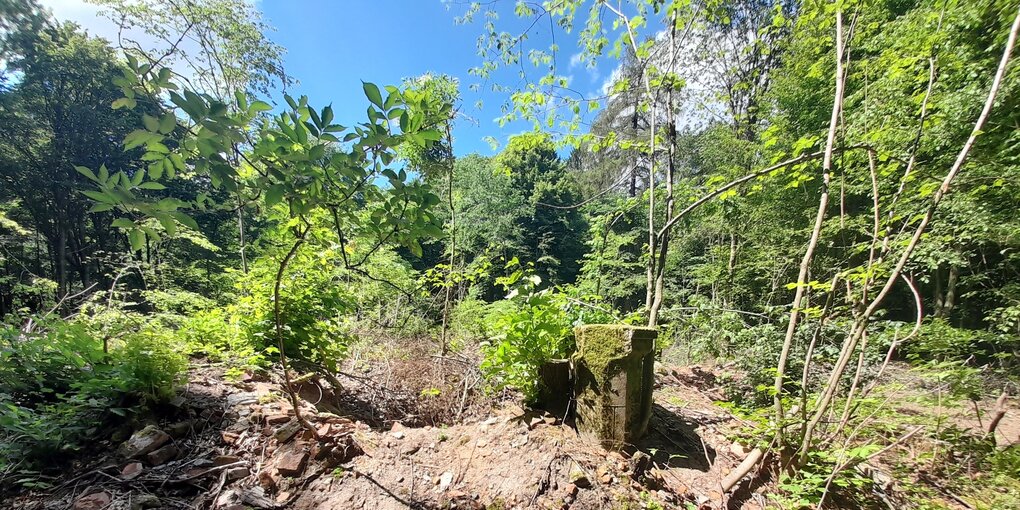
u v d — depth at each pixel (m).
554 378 3.04
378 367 5.19
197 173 1.34
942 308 8.12
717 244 13.96
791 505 2.42
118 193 1.20
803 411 2.73
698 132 13.27
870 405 3.44
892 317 9.46
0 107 13.50
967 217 4.91
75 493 1.93
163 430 2.39
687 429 3.20
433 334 6.97
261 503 2.02
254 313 3.81
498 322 3.23
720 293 11.73
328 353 4.05
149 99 1.31
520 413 3.00
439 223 1.75
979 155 4.50
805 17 4.00
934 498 2.74
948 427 3.25
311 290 3.93
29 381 2.49
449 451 2.64
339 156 1.45
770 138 4.12
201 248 14.59
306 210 1.53
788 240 10.04
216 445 2.38
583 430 2.74
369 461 2.43
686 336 6.11
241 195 1.52
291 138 1.39
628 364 2.65
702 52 6.05
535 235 23.88
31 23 13.88
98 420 2.37
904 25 5.12
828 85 8.50
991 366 5.09
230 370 3.20
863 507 2.57
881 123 4.66
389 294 7.11
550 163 26.38
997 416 3.30
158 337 3.01
